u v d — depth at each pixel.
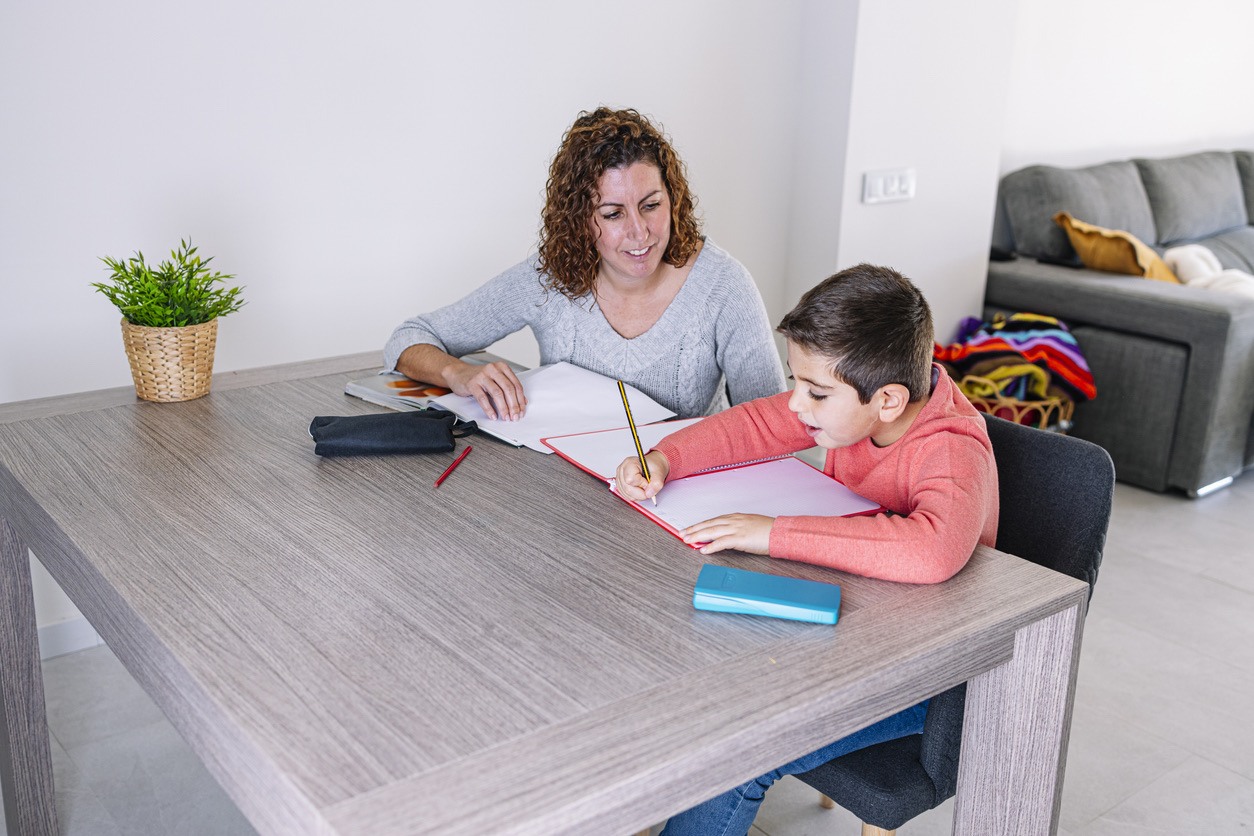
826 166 3.12
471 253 2.70
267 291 2.41
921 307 1.22
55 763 1.92
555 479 1.40
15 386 2.13
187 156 2.22
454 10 2.49
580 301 1.78
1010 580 1.13
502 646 0.98
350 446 1.46
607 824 0.81
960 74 3.25
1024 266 3.65
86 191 2.12
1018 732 1.18
